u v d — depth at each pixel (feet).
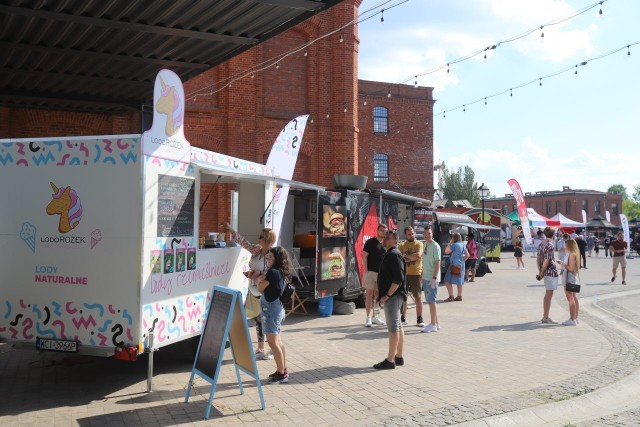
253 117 63.98
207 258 25.07
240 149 63.31
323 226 38.50
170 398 20.35
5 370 24.30
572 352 28.25
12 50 34.22
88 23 29.96
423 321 37.37
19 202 21.85
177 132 22.52
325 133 66.80
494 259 102.68
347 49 67.15
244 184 33.40
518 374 23.86
